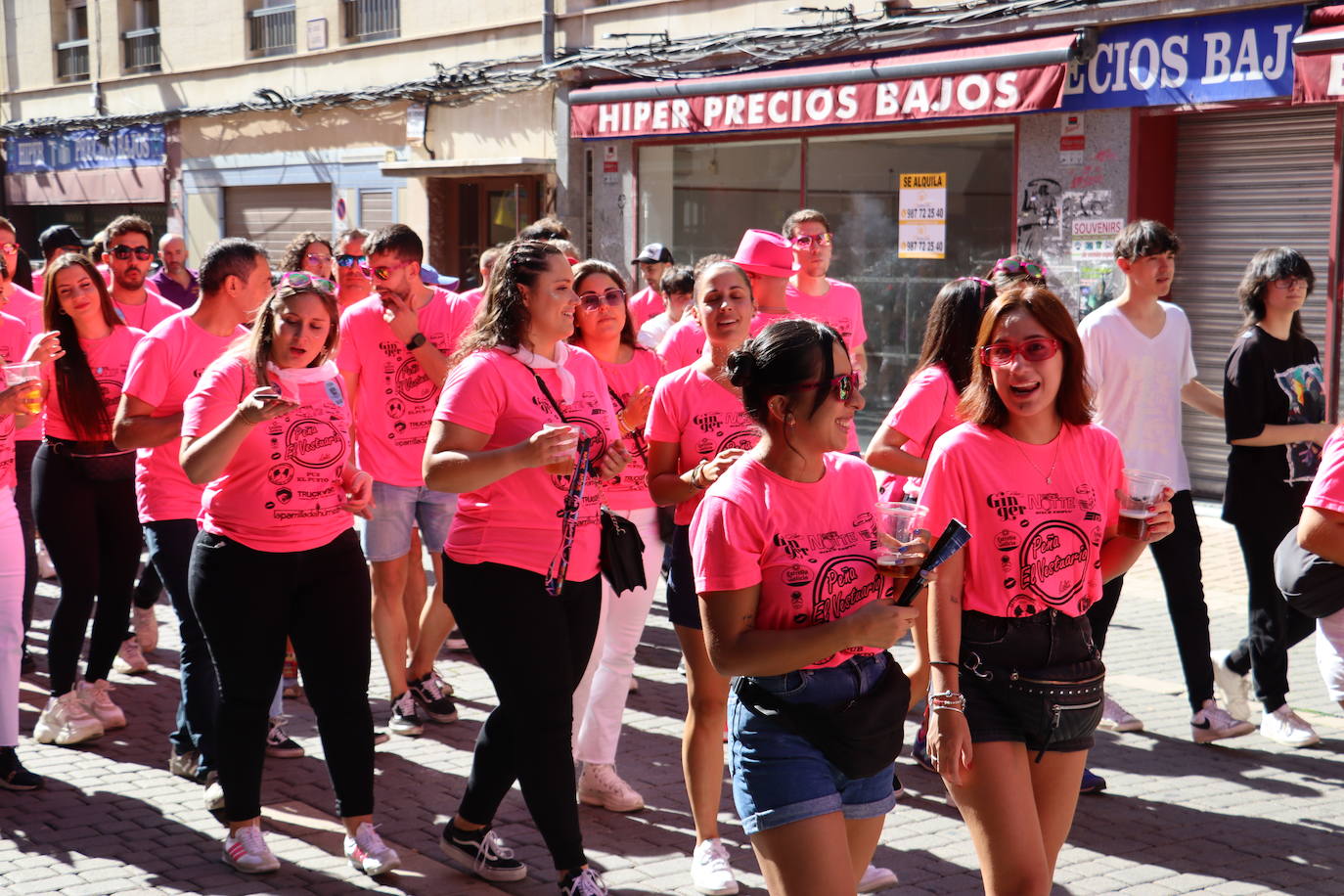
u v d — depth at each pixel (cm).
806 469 322
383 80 1888
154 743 590
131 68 2352
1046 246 1209
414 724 606
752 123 1408
